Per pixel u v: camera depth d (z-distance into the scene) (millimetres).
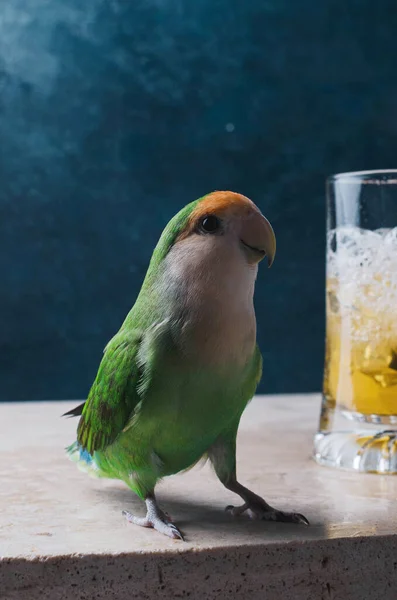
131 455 437
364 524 429
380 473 508
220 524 432
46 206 1084
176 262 433
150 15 1082
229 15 1091
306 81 1107
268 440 578
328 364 528
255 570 405
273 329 1115
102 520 437
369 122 1116
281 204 1111
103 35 1077
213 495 476
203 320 426
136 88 1085
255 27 1096
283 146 1108
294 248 1116
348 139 1115
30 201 1082
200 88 1095
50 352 1098
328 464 522
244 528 426
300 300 1118
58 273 1093
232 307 429
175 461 440
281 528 426
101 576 395
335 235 517
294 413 655
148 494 438
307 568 409
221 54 1094
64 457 538
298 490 480
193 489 486
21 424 619
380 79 1114
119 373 434
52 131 1077
